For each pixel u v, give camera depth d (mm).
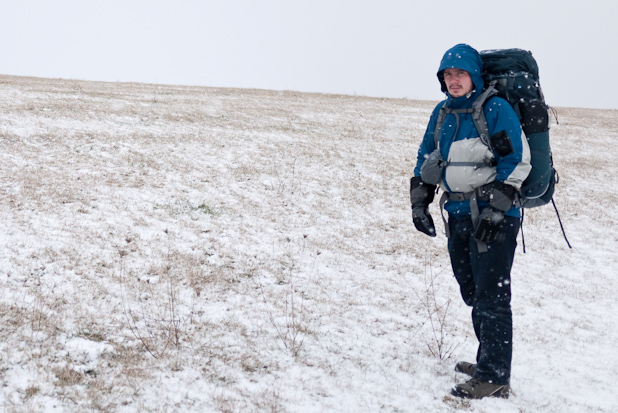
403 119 22938
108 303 4574
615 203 12195
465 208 3527
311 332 4492
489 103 3379
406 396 3506
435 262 7336
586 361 4586
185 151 12070
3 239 5785
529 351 4648
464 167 3428
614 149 19781
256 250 6797
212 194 9180
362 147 15438
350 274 6391
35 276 4969
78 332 3951
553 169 3617
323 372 3773
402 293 5938
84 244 6051
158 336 4055
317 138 16031
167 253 6176
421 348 4426
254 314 4762
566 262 8055
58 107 15555
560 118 27891
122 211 7590
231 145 13398
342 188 10836
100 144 11500
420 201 3801
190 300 4930
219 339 4133
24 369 3328
